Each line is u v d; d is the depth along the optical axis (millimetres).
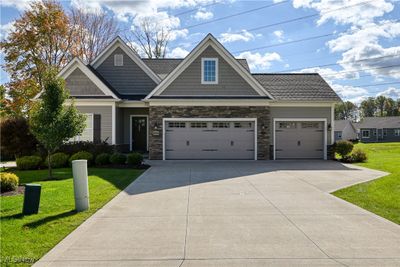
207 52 20406
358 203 9102
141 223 7277
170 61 26391
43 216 7789
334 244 5902
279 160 20562
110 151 19656
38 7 30562
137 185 11953
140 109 23547
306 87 22094
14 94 29594
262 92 20297
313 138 21250
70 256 5406
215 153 20469
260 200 9508
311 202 9234
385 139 71812
